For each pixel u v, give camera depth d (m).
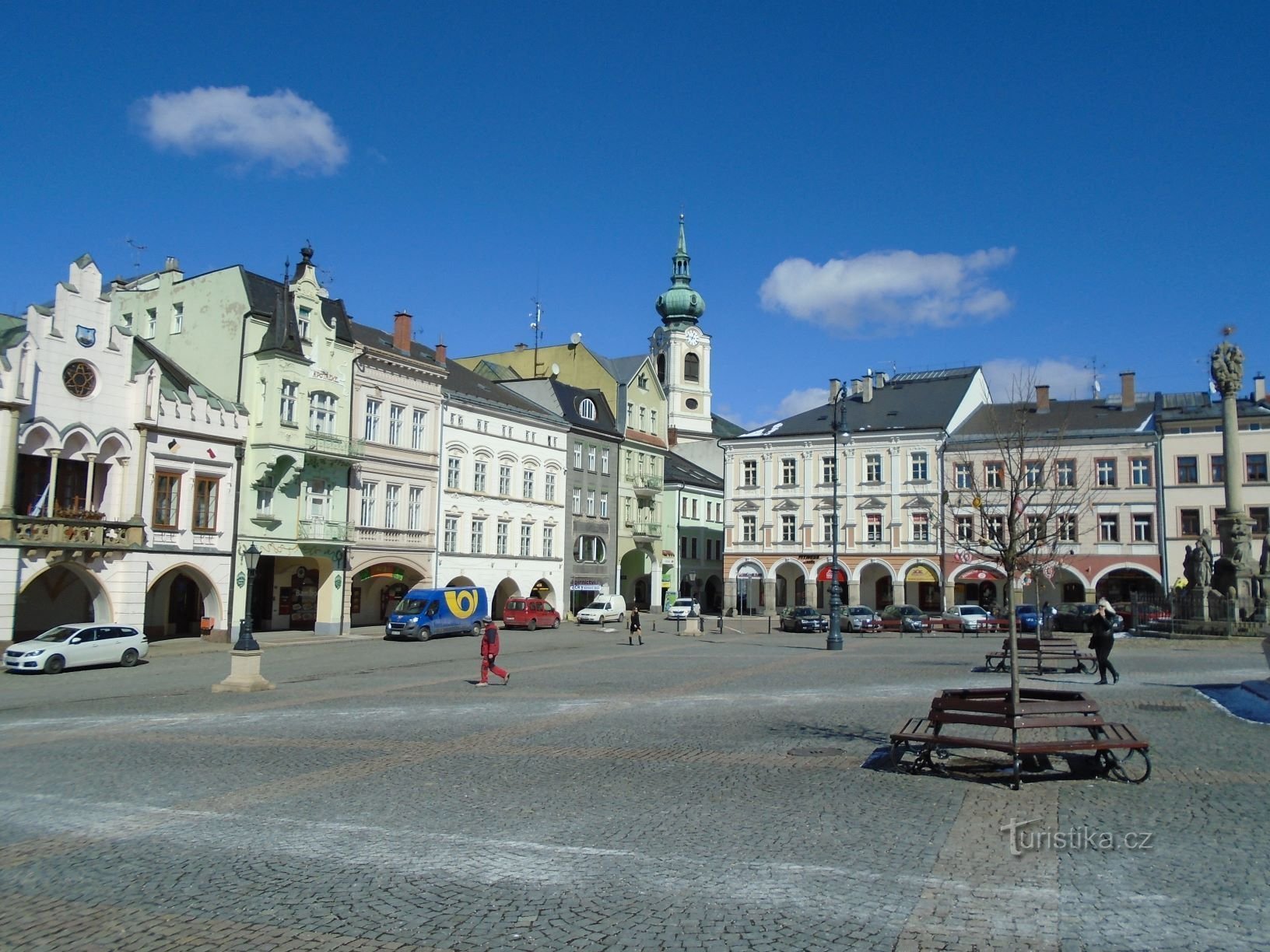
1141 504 64.38
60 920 8.18
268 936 7.77
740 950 7.32
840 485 73.69
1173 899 8.24
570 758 14.88
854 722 18.05
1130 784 12.51
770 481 76.62
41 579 41.94
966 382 75.50
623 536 78.75
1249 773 13.03
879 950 7.28
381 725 18.58
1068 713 12.73
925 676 27.06
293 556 49.78
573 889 8.76
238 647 25.53
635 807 11.66
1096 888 8.53
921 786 12.57
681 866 9.34
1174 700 20.61
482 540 63.38
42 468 39.25
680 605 71.06
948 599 69.06
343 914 8.23
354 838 10.54
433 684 26.52
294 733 17.69
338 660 36.72
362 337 57.62
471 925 7.94
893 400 76.38
